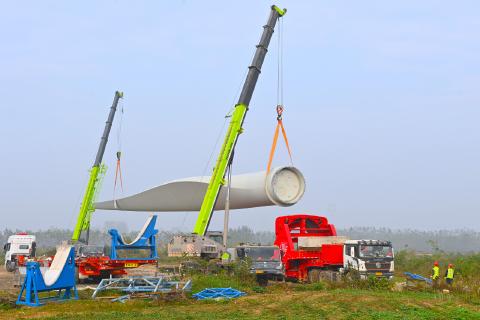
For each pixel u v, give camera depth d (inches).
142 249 1224.2
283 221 1283.2
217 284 954.7
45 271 826.2
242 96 1400.1
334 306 708.0
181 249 1245.1
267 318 622.5
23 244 1770.4
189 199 2066.9
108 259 1162.6
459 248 7081.7
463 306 747.4
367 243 1080.8
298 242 1228.5
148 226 1238.9
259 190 1492.4
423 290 959.0
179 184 2016.5
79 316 656.4
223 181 1366.9
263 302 760.3
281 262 1087.0
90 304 767.7
